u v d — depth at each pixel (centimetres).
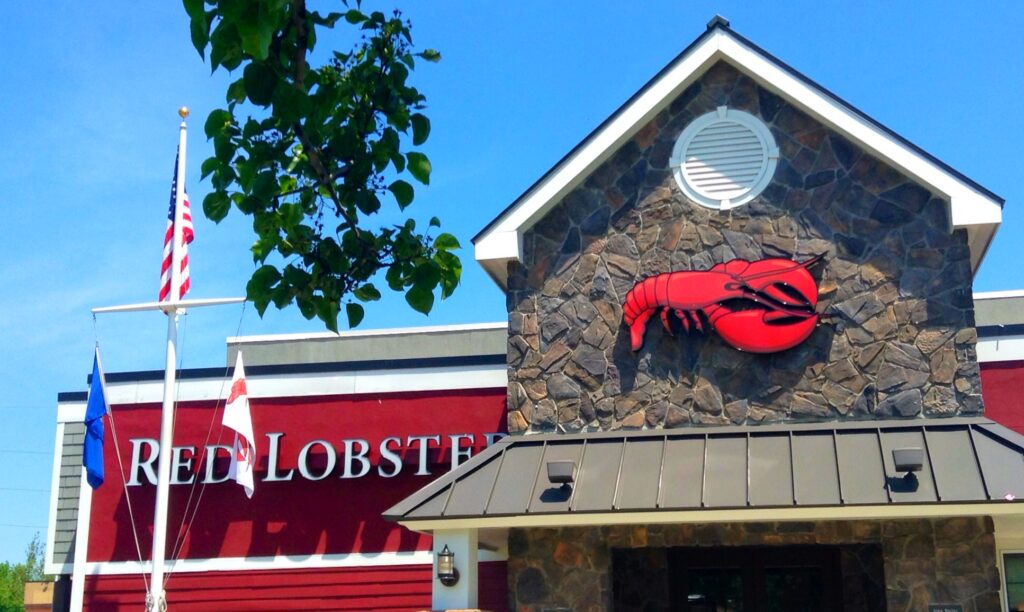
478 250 1505
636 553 1602
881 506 1204
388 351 2386
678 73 1490
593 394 1461
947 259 1397
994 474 1216
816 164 1460
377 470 1994
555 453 1406
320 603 1948
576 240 1515
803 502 1217
